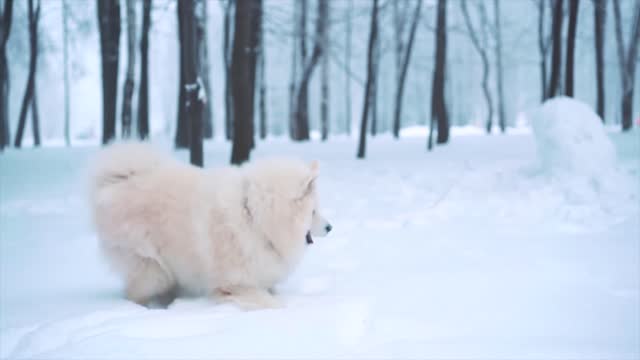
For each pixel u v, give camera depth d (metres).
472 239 7.21
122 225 4.86
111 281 5.72
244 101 12.99
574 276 5.38
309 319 3.87
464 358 3.21
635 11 23.31
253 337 3.55
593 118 10.33
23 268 6.26
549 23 28.83
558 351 3.34
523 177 10.73
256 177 4.77
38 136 29.08
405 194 10.82
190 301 4.84
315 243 7.16
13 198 11.14
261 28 21.66
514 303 4.57
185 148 17.80
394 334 3.81
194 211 4.88
